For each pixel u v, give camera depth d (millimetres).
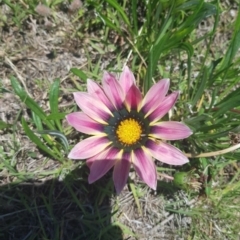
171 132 153
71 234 173
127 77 157
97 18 191
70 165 175
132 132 154
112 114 156
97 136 154
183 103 182
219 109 165
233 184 183
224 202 182
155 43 178
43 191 174
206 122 175
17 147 175
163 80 151
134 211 179
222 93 182
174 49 187
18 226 172
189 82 178
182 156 151
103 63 191
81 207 172
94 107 155
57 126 176
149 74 162
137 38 186
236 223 182
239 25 170
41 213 173
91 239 172
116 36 193
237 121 172
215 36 201
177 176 163
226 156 176
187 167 180
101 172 149
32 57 188
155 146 153
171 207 180
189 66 173
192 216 180
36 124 169
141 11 197
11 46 187
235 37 167
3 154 174
